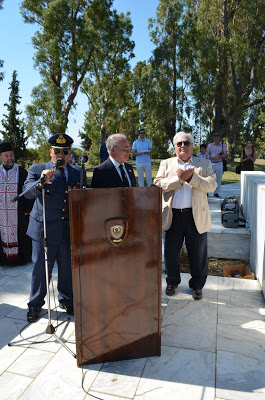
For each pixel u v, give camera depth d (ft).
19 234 15.31
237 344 9.32
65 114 89.35
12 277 14.30
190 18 93.56
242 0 85.76
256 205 15.20
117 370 8.32
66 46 86.12
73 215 7.70
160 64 92.73
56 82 91.71
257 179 17.20
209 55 84.94
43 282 10.62
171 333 9.89
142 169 32.30
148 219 8.09
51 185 10.18
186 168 11.00
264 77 90.12
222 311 11.16
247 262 17.25
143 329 8.60
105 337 8.45
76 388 7.73
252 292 12.60
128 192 7.88
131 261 8.17
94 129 121.60
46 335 9.95
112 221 7.88
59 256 10.77
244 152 27.25
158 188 8.00
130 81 123.95
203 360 8.66
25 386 7.81
